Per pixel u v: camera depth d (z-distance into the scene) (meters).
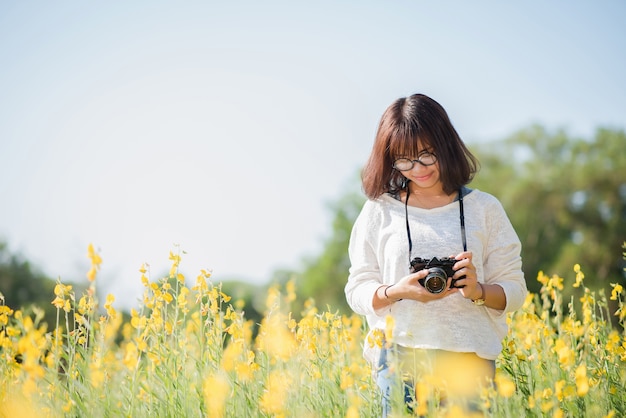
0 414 2.85
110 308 3.22
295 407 3.06
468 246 3.12
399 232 3.20
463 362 3.02
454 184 3.16
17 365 3.19
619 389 3.61
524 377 3.45
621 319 4.17
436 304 3.04
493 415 2.72
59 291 3.26
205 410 3.03
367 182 3.31
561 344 3.00
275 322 3.43
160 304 3.50
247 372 2.86
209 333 3.51
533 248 26.98
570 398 2.96
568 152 29.17
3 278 20.80
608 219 26.41
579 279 4.27
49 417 2.97
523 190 27.70
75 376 3.22
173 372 3.26
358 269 3.29
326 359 3.56
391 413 2.88
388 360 2.94
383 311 3.11
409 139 3.11
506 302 3.04
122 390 3.30
